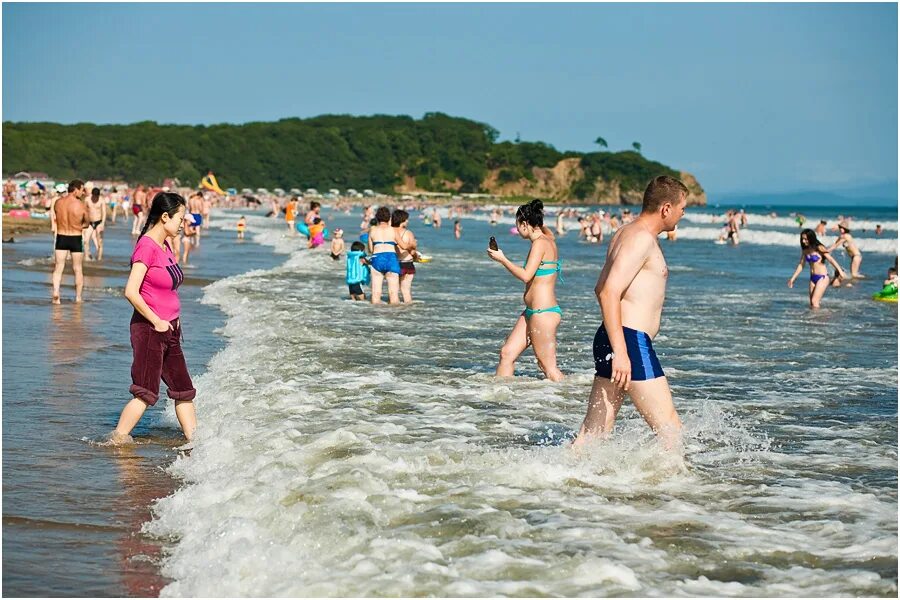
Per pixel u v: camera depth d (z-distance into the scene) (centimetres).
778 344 1341
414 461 667
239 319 1461
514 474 639
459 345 1252
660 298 659
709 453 725
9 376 971
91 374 995
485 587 449
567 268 2911
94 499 600
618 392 673
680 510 578
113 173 18788
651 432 736
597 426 677
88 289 1797
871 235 7056
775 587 462
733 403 923
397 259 1747
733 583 464
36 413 824
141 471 666
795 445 757
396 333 1355
